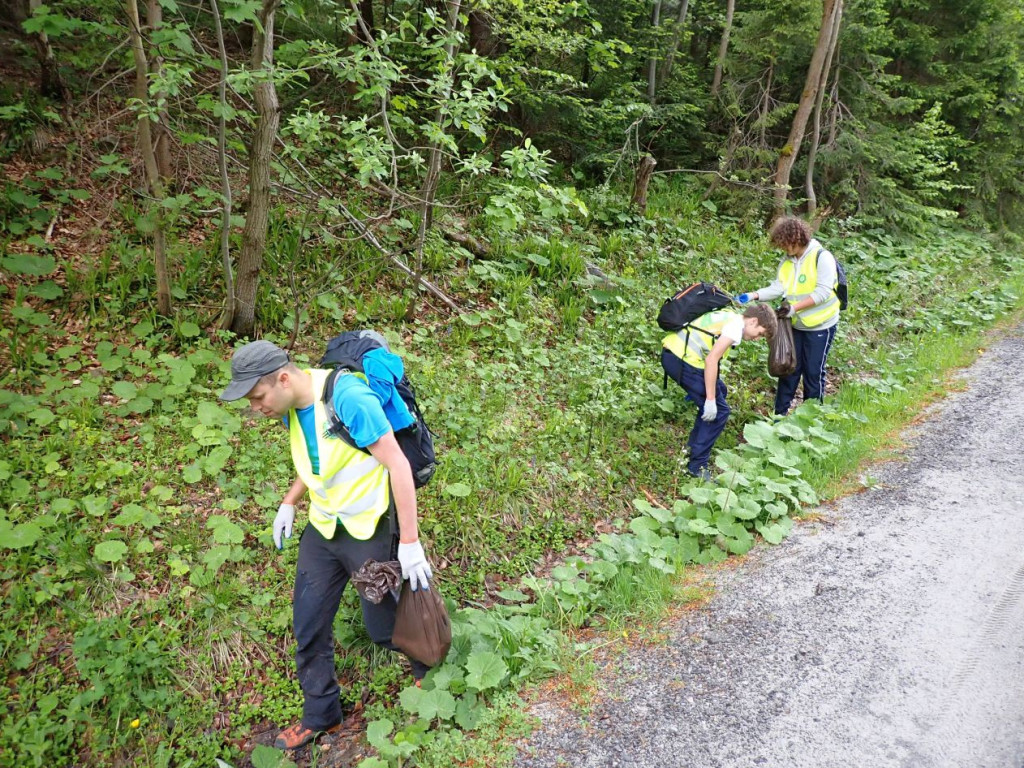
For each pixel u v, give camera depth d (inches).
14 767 100.0
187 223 219.8
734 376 228.7
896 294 308.5
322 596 103.8
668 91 378.9
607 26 353.4
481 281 248.1
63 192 213.5
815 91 342.6
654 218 324.8
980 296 322.3
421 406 175.0
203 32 273.3
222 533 131.0
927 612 118.7
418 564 94.7
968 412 205.0
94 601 122.4
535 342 223.6
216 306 194.7
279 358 88.8
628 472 180.7
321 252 226.4
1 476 130.9
